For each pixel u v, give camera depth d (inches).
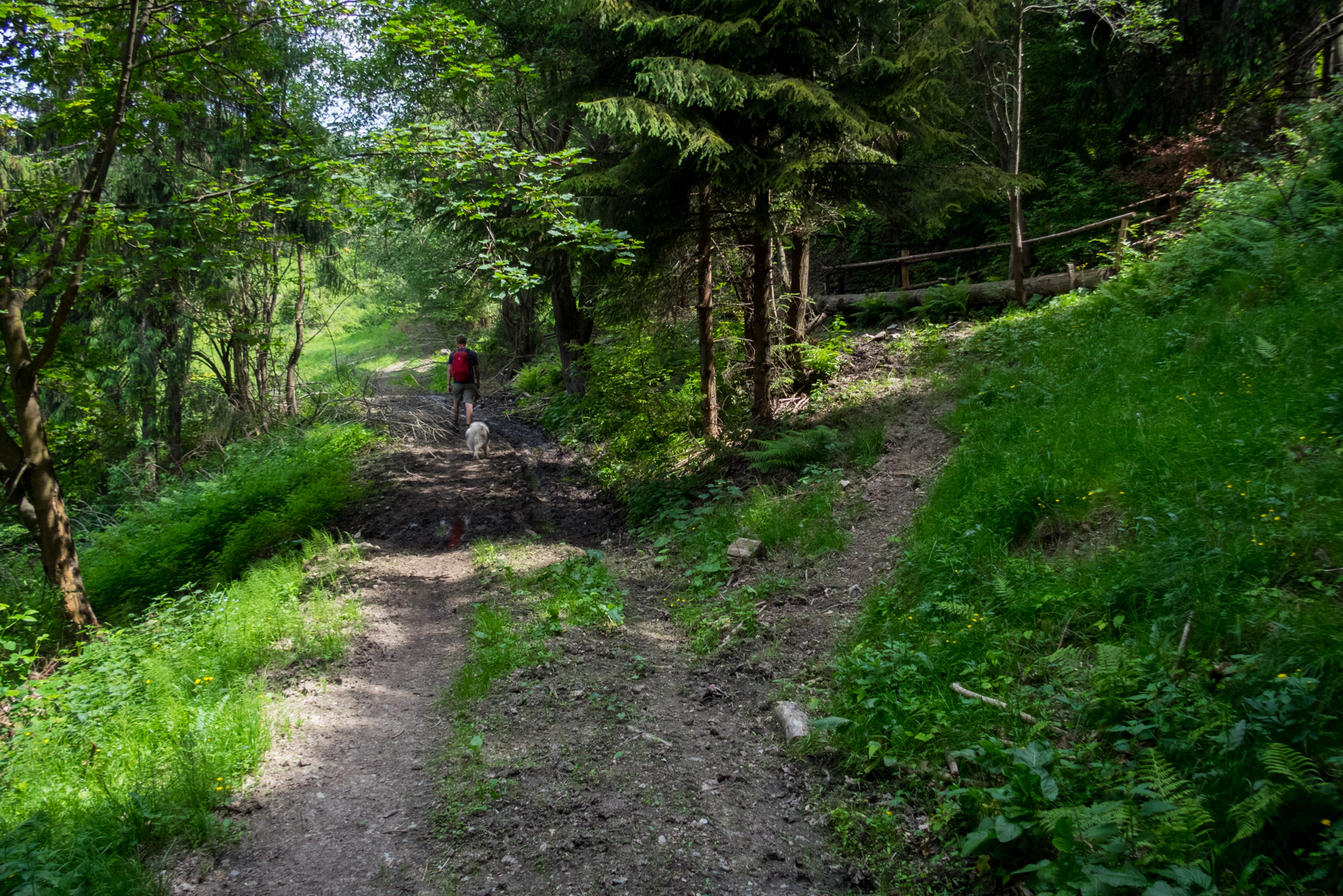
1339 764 103.4
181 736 167.2
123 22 252.4
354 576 303.6
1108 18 438.9
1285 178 342.0
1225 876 98.4
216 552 350.0
